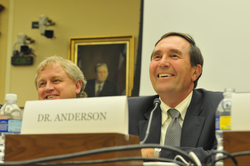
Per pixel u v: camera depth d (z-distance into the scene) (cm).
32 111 100
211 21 366
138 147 80
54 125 95
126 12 430
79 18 445
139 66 392
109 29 432
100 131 90
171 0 387
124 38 423
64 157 78
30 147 93
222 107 113
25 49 439
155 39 389
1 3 459
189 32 373
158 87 192
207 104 182
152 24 392
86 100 95
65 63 194
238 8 359
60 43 445
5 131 131
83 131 92
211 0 370
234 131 87
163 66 193
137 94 388
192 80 200
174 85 189
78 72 200
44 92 188
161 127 187
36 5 458
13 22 459
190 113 181
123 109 91
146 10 398
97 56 429
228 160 84
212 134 169
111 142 86
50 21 448
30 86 441
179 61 193
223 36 359
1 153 135
